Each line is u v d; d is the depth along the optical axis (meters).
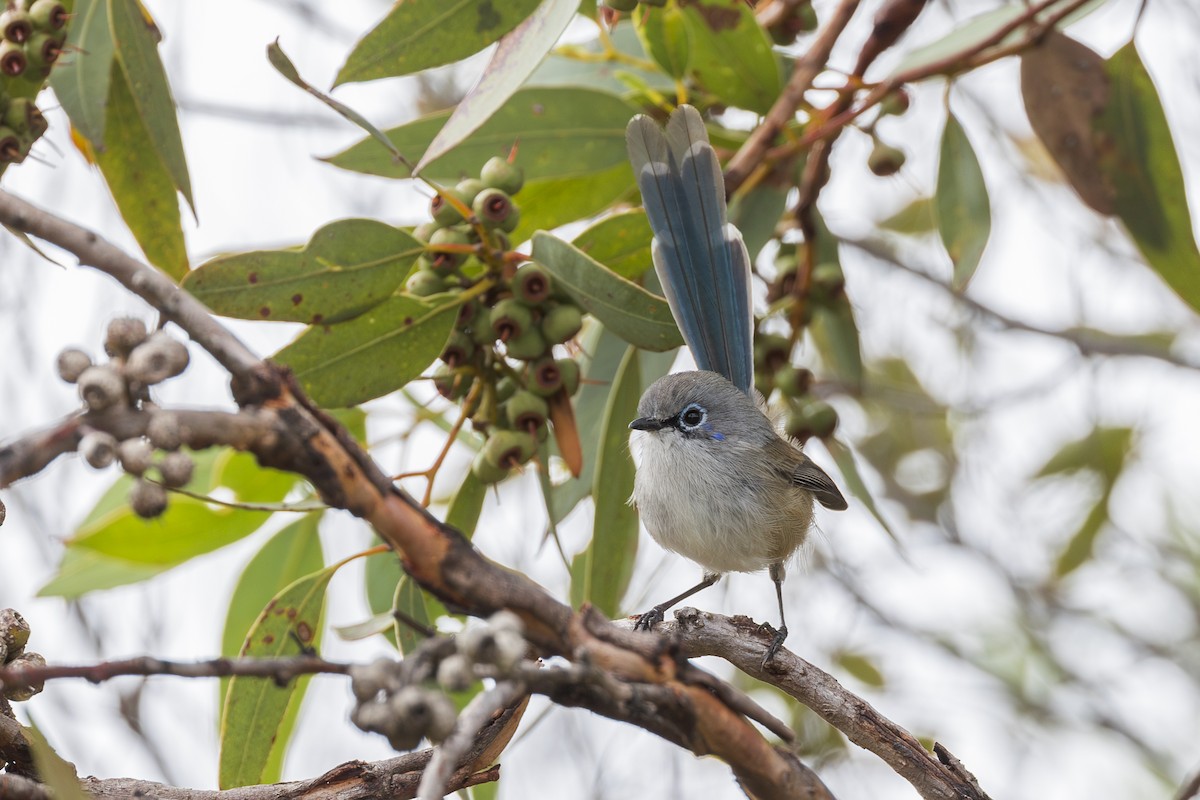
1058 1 10.28
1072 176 11.27
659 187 9.54
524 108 9.84
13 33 7.74
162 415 4.23
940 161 10.80
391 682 4.27
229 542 10.12
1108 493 15.57
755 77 9.99
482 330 8.05
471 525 8.85
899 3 10.09
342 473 4.57
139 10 8.55
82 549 9.84
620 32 11.60
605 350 10.38
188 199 8.69
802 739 13.53
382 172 9.72
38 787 5.58
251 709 8.32
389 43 7.73
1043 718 14.87
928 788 6.99
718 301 9.88
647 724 4.91
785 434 10.48
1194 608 15.79
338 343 7.95
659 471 9.90
